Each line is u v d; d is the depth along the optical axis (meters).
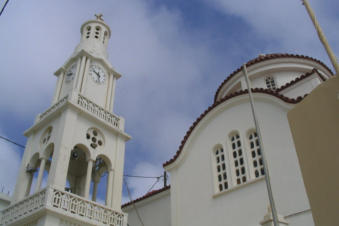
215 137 17.02
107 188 17.56
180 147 18.25
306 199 12.44
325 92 7.32
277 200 13.22
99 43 22.66
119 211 16.70
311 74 17.39
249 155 15.17
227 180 15.57
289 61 21.42
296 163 13.38
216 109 17.41
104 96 20.70
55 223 13.91
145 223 20.19
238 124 16.27
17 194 16.72
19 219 14.60
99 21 23.98
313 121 7.41
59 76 21.39
